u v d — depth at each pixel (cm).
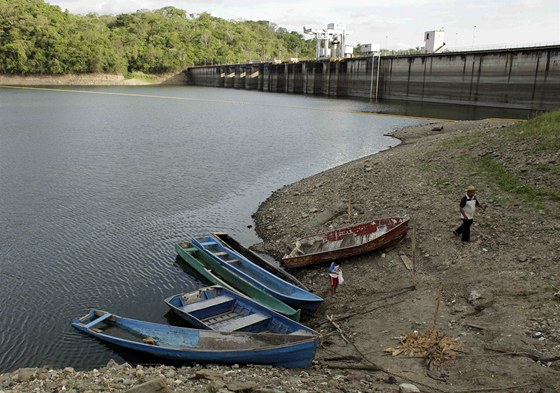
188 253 2167
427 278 1695
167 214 2892
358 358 1267
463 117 7125
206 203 3112
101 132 5981
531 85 7469
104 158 4406
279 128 6494
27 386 1162
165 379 1145
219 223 2741
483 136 3184
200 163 4259
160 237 2536
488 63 8194
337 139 5509
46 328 1683
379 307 1575
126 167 4066
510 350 1180
